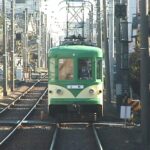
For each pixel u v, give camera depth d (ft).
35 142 88.63
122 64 134.72
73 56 114.11
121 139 92.63
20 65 338.95
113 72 165.27
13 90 231.71
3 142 84.17
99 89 115.03
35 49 455.22
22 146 84.23
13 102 166.20
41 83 291.99
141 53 83.46
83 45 120.88
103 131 103.09
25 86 267.18
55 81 114.42
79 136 97.76
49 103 115.14
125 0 135.74
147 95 83.82
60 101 114.21
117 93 133.80
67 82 114.21
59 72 114.52
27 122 114.62
